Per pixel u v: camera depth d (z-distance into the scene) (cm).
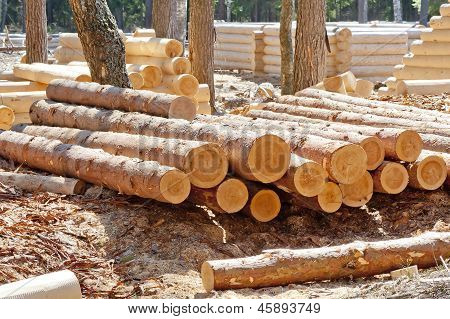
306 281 720
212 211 852
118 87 993
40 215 820
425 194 873
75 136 932
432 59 1491
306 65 1277
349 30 1784
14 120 1162
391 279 719
